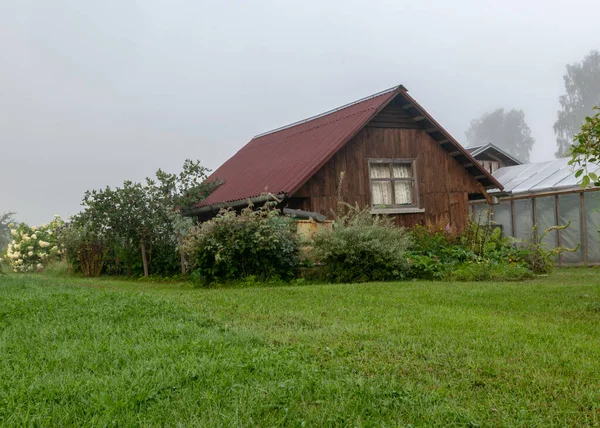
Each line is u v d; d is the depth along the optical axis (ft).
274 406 13.65
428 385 15.49
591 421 13.17
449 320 24.14
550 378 15.81
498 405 14.08
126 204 57.62
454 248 53.21
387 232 46.14
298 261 46.65
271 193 53.21
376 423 12.62
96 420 12.85
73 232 64.75
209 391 14.53
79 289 37.37
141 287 44.88
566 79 237.66
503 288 35.73
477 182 67.00
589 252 62.49
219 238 45.42
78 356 18.21
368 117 59.06
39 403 13.73
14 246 74.28
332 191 58.29
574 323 23.85
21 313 26.17
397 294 33.17
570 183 66.85
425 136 64.18
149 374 16.05
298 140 69.51
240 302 30.27
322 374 15.97
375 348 19.20
